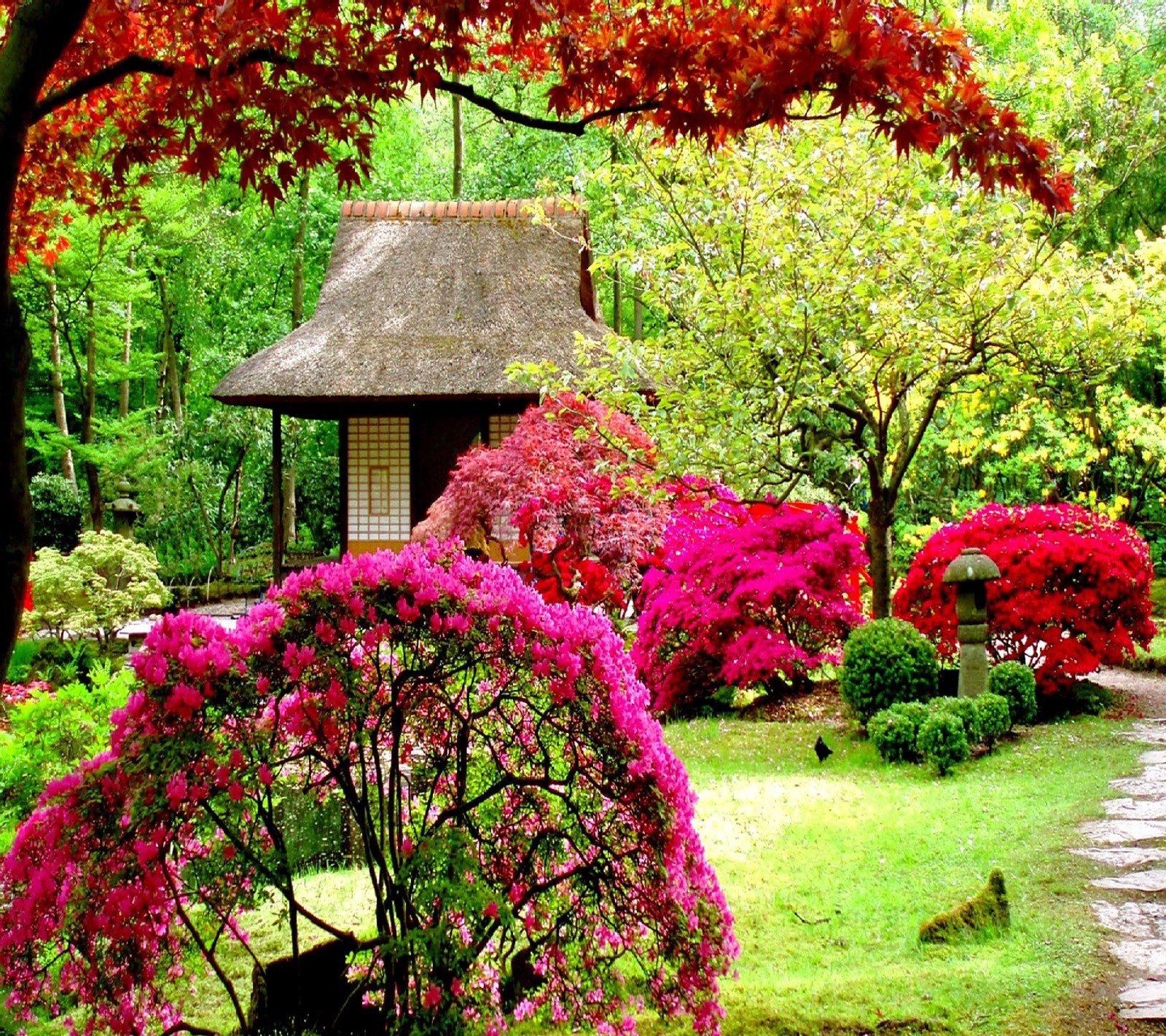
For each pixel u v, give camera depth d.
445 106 29.27
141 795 3.31
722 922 3.64
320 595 3.55
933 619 10.03
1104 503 14.79
